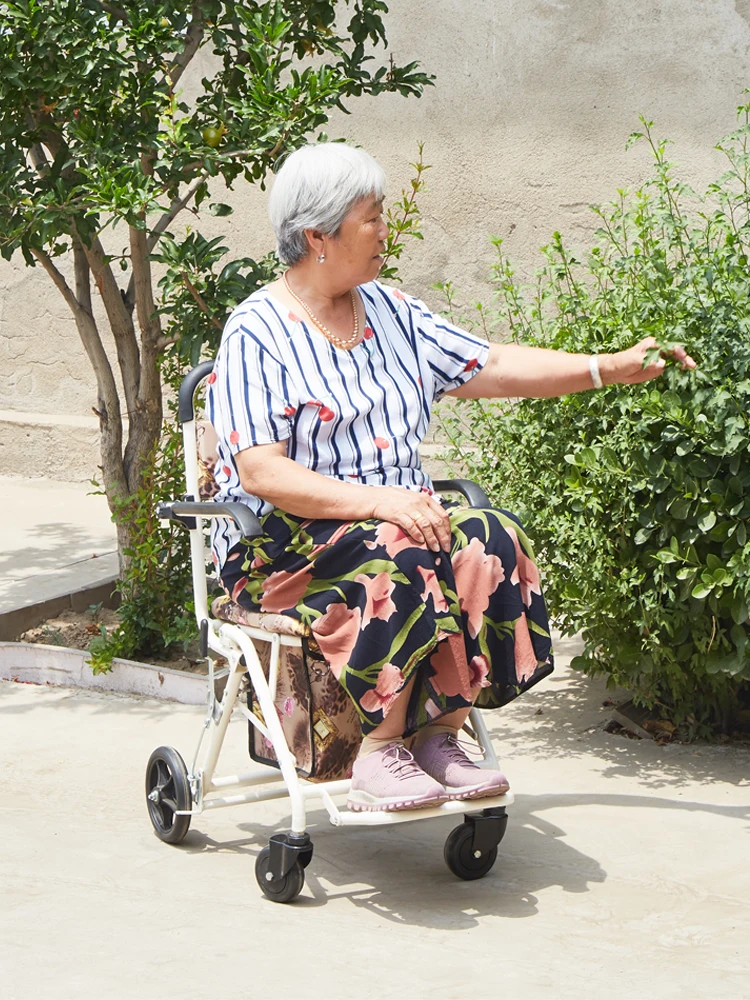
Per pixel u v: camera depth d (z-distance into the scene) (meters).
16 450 8.02
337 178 2.70
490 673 2.69
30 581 5.48
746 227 3.61
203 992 2.28
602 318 3.56
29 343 8.03
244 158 4.17
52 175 4.13
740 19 5.88
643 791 3.40
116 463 4.73
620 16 6.13
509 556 2.67
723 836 3.06
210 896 2.76
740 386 3.15
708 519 3.27
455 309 6.77
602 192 6.31
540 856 2.97
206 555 4.71
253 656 2.79
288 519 2.75
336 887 2.83
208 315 4.04
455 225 6.69
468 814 2.84
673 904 2.69
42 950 2.47
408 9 6.61
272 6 4.35
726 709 3.77
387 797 2.58
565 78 6.30
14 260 7.96
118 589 4.59
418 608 2.54
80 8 3.96
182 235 7.39
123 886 2.81
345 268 2.77
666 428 3.27
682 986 2.30
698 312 3.31
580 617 3.67
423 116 6.67
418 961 2.42
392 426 2.84
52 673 4.49
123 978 2.34
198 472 3.05
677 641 3.49
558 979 2.33
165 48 4.03
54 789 3.48
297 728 2.81
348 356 2.82
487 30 6.45
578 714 4.04
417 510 2.56
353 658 2.56
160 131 4.21
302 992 2.28
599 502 3.46
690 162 6.09
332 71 3.92
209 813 3.32
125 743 3.86
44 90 3.96
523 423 3.78
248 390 2.75
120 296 4.68
